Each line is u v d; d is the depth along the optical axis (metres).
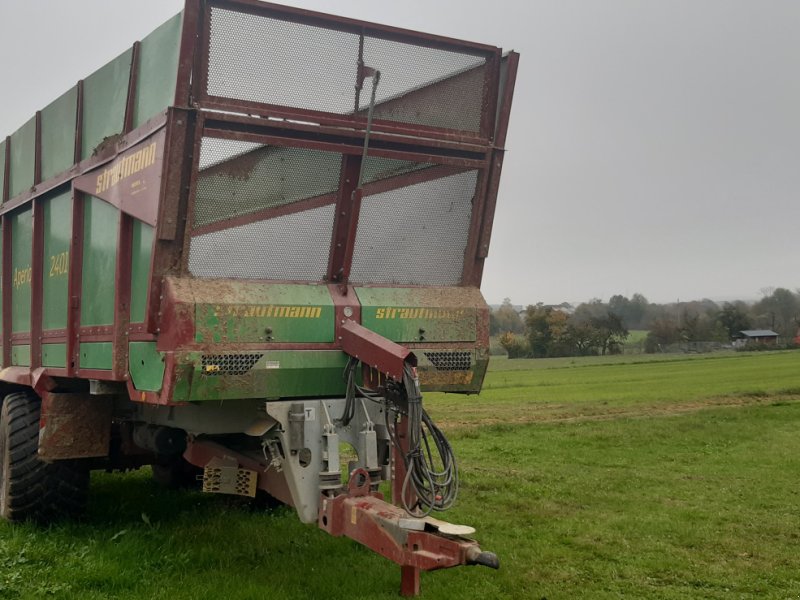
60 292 6.68
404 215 5.58
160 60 5.04
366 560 5.96
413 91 5.47
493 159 5.82
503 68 5.81
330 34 5.14
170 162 4.73
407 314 5.46
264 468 5.38
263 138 4.99
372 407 5.16
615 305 139.50
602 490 9.34
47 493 6.57
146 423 6.62
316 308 5.12
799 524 7.57
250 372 4.87
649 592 5.55
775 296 119.50
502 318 121.12
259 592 5.07
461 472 10.45
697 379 34.50
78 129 6.36
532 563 6.21
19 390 8.12
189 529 6.75
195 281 4.86
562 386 33.34
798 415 17.75
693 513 8.03
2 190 8.23
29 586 5.11
